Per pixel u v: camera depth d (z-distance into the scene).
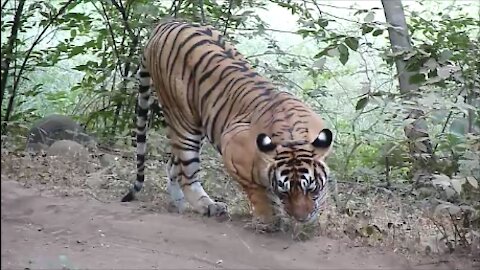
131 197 5.89
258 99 5.23
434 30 6.75
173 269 4.75
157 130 7.45
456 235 5.16
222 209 5.54
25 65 7.66
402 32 6.88
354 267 4.85
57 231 5.25
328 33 7.25
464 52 6.22
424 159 5.79
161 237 5.17
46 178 6.21
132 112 7.77
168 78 5.61
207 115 5.44
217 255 4.97
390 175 6.55
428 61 6.06
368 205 5.89
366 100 5.94
